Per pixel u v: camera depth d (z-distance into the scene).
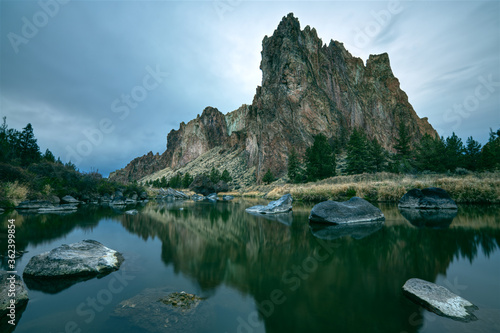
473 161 38.16
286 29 94.50
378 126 95.44
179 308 3.62
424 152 42.62
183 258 6.33
